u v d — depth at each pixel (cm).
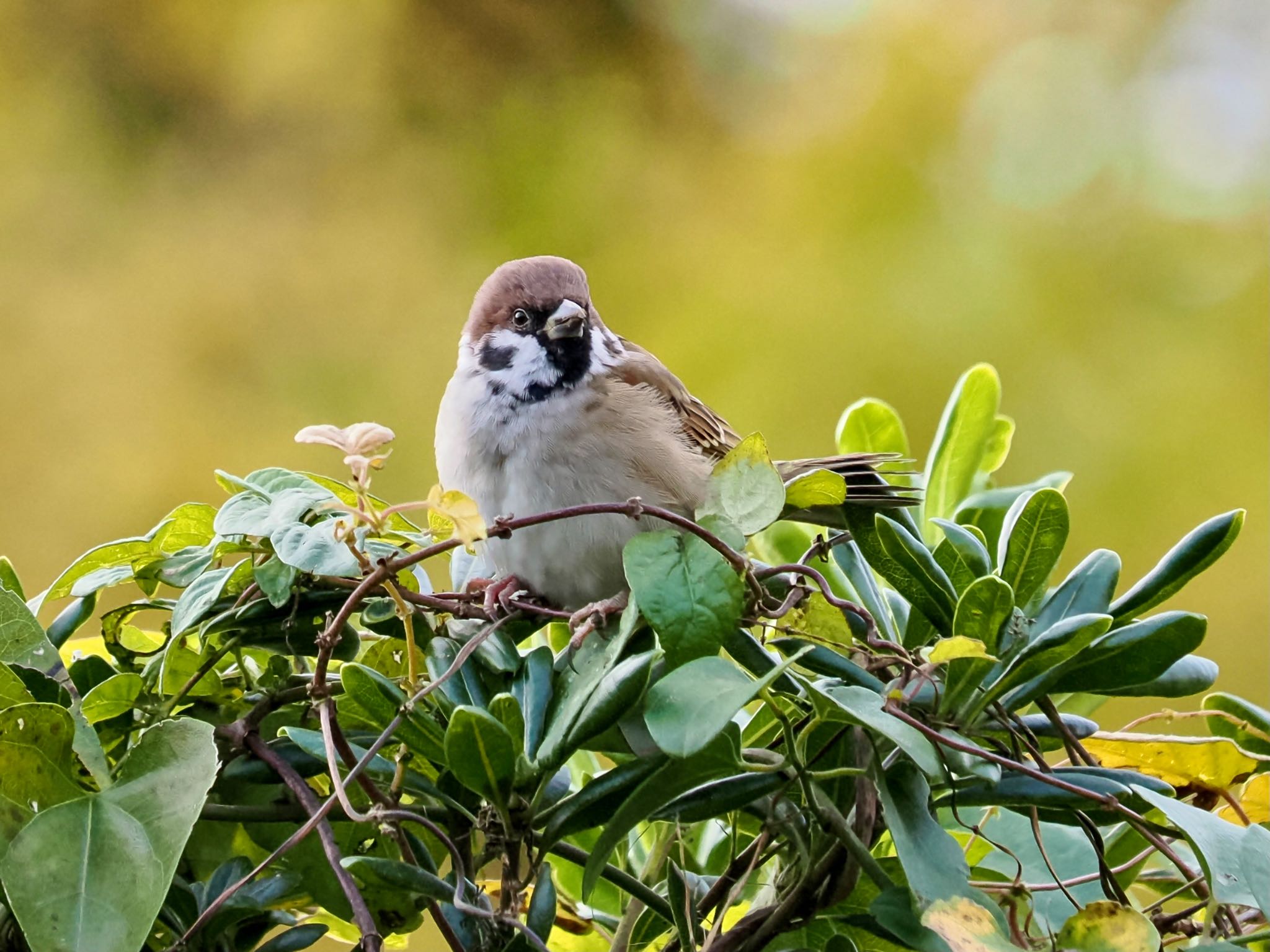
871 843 422
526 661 417
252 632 438
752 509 411
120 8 1731
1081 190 1551
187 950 402
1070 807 411
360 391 1591
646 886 441
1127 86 1594
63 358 1566
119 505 1502
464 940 404
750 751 402
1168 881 496
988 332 1458
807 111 1688
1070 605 433
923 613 434
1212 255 1501
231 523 412
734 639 410
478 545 420
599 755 565
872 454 616
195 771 371
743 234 1603
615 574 678
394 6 1761
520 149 1728
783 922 402
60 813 361
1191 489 1384
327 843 370
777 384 1458
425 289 1648
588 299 752
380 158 1727
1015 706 417
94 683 451
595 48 1789
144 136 1720
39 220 1644
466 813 401
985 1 1636
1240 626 1320
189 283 1627
